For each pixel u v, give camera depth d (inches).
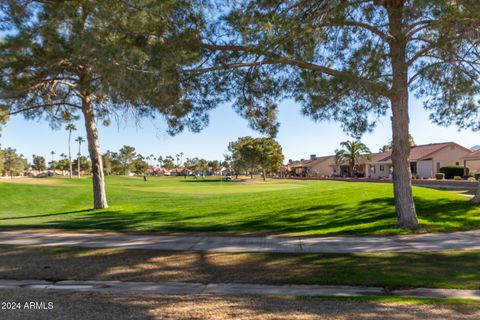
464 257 354.6
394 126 504.4
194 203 910.4
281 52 427.8
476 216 579.2
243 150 3198.8
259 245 416.8
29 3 450.0
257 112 556.7
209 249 396.2
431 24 399.9
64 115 815.7
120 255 370.0
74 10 396.8
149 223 603.5
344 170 3189.0
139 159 5378.9
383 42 418.6
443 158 2097.7
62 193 1259.8
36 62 476.1
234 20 419.5
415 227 501.0
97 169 807.1
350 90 423.8
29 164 6176.2
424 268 318.0
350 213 632.4
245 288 271.9
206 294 252.8
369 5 402.3
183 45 422.6
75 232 510.3
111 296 244.1
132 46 400.2
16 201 1075.9
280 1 427.2
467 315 209.6
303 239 452.4
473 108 571.8
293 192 1059.9
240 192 1337.4
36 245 416.5
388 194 787.4
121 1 388.5
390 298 241.8
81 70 505.7
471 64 482.0
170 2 391.9
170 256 365.7
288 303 231.0
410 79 493.7
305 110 468.4
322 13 416.2
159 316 206.1
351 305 226.7
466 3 351.3
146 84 383.6
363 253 374.0
